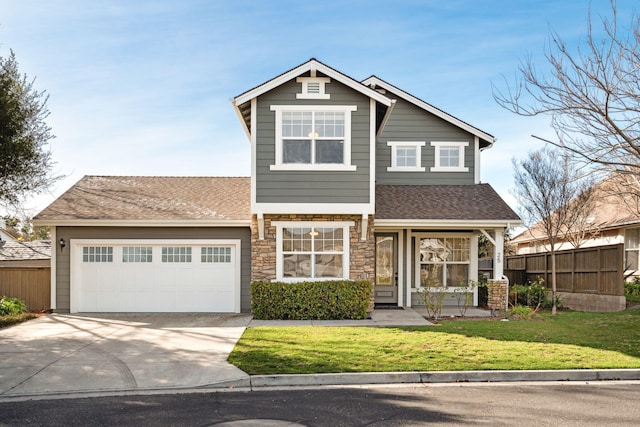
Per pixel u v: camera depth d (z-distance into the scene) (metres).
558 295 18.17
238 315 14.64
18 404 6.75
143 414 6.27
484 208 15.65
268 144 13.86
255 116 13.86
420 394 7.09
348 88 14.00
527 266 21.03
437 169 17.73
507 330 11.46
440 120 17.92
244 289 15.36
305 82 13.98
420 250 16.80
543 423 5.84
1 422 5.99
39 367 8.47
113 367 8.47
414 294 16.67
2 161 13.20
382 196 16.58
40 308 16.23
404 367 8.09
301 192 13.84
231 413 6.29
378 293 16.61
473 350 9.30
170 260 15.41
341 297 13.66
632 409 6.36
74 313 15.15
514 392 7.17
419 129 17.89
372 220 14.27
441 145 17.86
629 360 8.51
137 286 15.34
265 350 9.46
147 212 15.77
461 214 15.22
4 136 13.16
